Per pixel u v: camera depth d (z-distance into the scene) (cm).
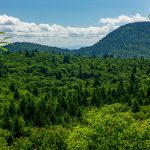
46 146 12925
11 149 13988
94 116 5319
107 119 5019
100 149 4888
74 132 5312
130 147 4759
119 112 5331
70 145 5225
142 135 4794
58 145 12875
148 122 4953
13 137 16012
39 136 13425
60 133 13275
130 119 5181
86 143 4962
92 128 5053
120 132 4916
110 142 4875
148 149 4706
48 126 17538
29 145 13325
